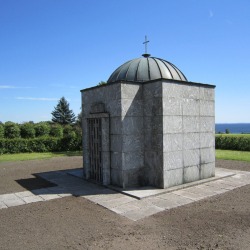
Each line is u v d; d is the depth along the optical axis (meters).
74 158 18.09
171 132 8.70
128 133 8.77
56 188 9.20
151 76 9.91
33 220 6.14
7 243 4.98
